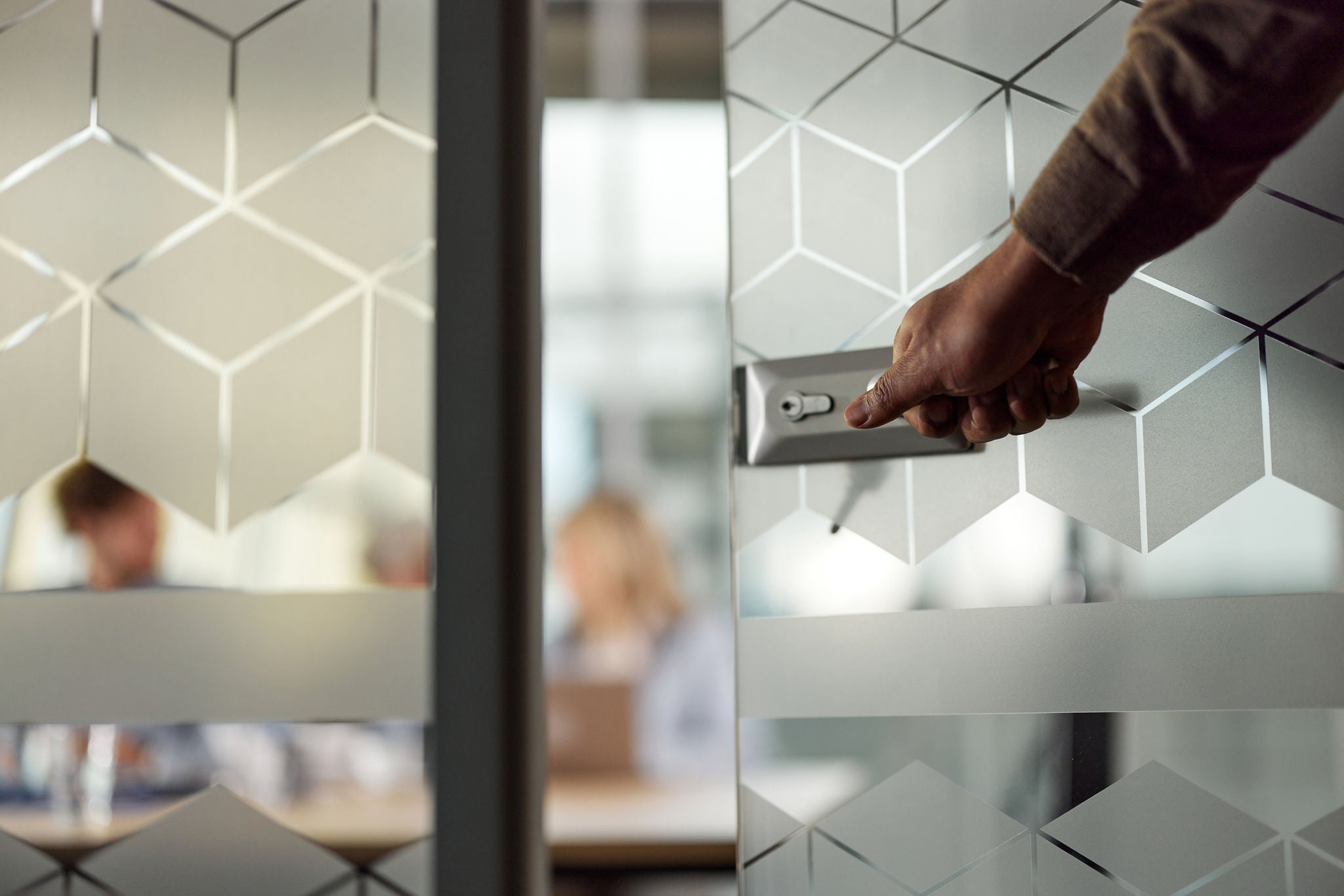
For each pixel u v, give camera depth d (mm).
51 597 761
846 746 723
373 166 776
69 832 745
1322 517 650
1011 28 732
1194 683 662
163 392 772
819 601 739
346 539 751
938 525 718
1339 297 658
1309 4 423
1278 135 460
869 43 766
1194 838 654
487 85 441
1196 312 683
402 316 763
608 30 2734
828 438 734
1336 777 634
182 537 761
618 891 1836
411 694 733
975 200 728
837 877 716
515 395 431
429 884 715
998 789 691
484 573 419
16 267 789
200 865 735
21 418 777
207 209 783
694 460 2906
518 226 440
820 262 759
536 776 426
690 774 2320
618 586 2453
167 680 749
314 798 735
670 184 2922
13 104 801
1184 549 671
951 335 558
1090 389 698
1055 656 688
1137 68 467
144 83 795
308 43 789
